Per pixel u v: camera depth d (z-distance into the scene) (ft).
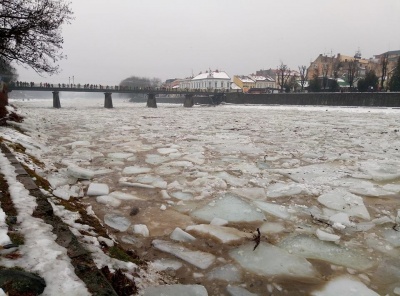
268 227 14.44
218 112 122.21
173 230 13.87
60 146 34.19
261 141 40.06
